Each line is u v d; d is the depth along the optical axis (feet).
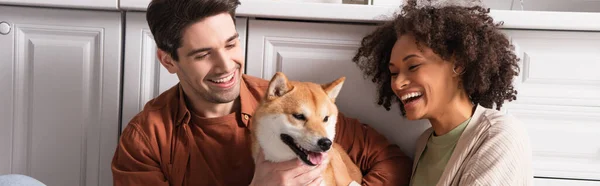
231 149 4.30
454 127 4.12
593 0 5.85
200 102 4.27
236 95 4.15
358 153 4.57
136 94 4.78
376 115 4.89
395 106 4.84
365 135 4.59
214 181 4.31
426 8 4.10
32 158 4.85
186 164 4.27
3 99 4.76
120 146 4.24
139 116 4.32
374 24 4.71
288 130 3.79
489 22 4.11
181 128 4.28
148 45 4.73
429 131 4.59
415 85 4.00
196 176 4.29
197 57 3.82
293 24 4.72
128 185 4.13
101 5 4.50
